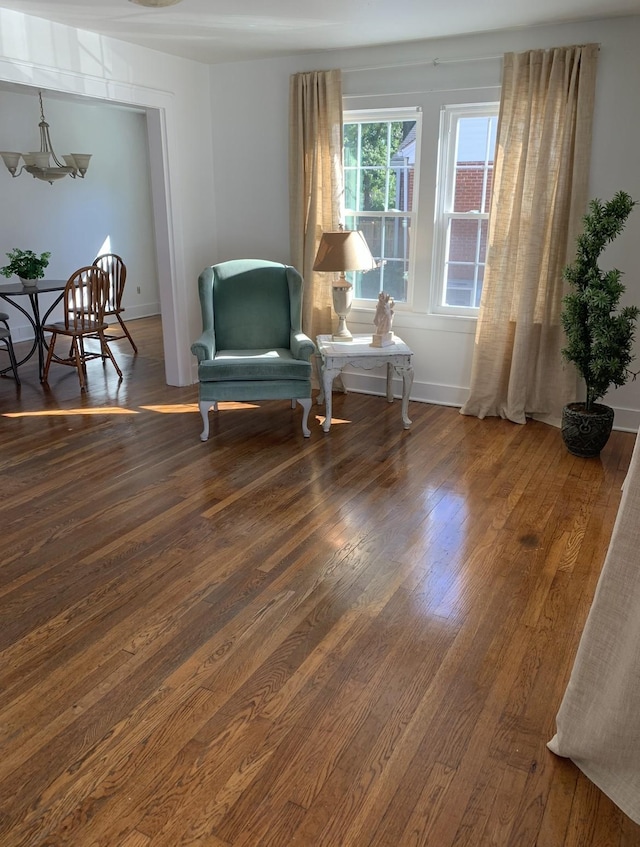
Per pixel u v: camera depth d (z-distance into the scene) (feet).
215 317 14.56
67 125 23.26
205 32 13.15
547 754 5.77
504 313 13.93
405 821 5.14
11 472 11.78
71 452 12.72
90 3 11.16
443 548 9.18
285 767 5.63
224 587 8.25
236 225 17.33
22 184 21.99
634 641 4.92
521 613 7.74
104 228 25.41
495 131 13.96
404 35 13.35
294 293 14.42
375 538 9.46
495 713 6.23
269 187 16.55
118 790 5.41
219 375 12.96
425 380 15.84
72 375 18.47
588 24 12.27
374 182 15.58
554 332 13.79
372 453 12.66
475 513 10.22
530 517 10.09
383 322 13.84
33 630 7.42
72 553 9.05
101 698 6.41
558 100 12.69
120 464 12.15
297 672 6.77
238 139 16.61
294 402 15.57
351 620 7.61
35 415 14.97
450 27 12.73
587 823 5.13
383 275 16.08
